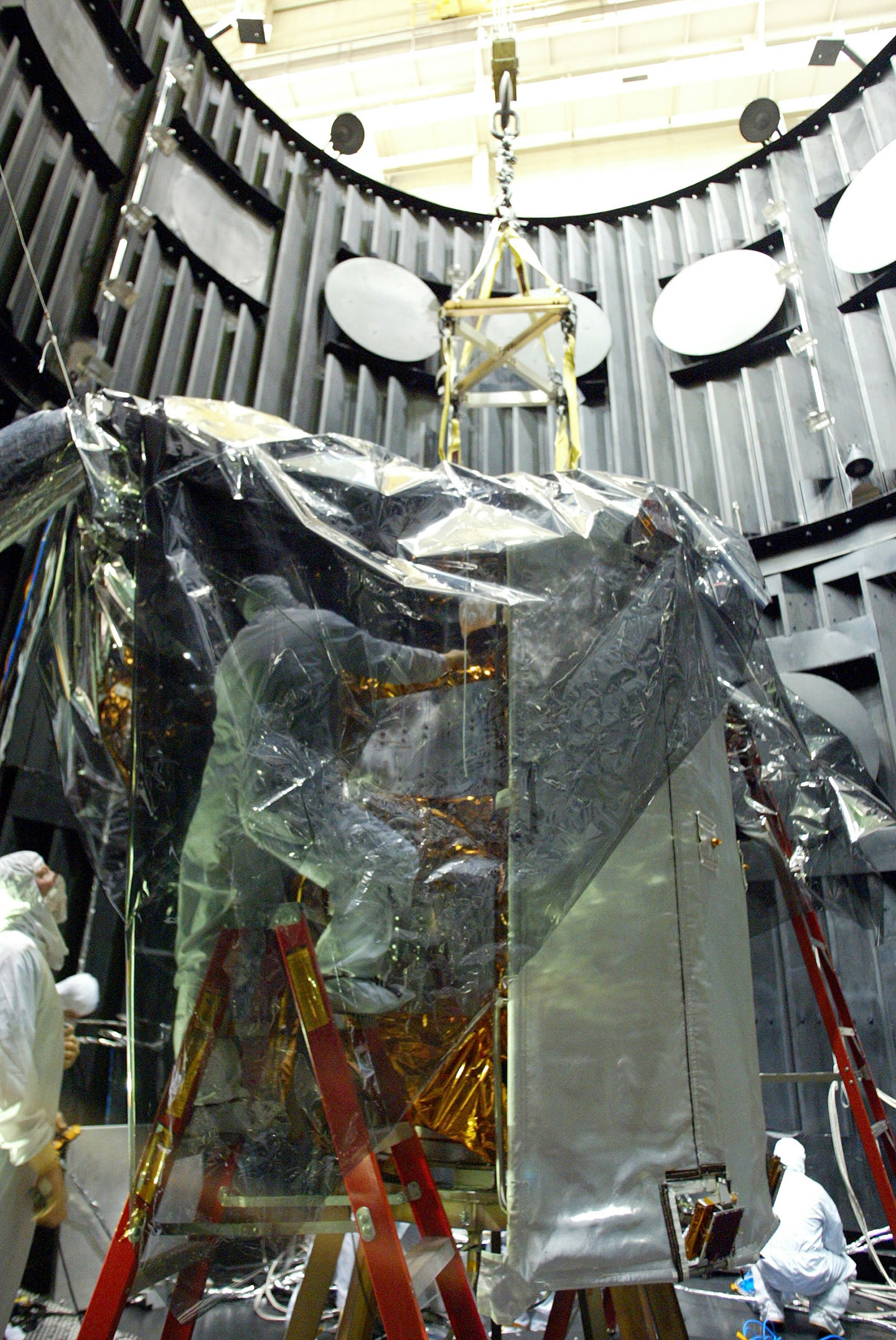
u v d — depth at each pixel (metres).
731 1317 3.32
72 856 3.79
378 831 1.49
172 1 5.84
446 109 9.45
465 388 5.04
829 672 5.18
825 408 5.64
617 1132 1.38
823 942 2.36
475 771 1.58
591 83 9.30
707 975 1.55
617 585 1.74
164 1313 2.74
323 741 1.50
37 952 2.38
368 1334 1.48
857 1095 2.19
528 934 1.43
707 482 6.16
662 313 6.48
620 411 6.62
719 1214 1.35
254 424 1.66
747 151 8.98
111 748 1.54
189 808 1.40
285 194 6.59
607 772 1.58
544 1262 1.27
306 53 9.82
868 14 8.98
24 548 3.47
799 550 5.53
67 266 4.48
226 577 1.53
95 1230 2.93
